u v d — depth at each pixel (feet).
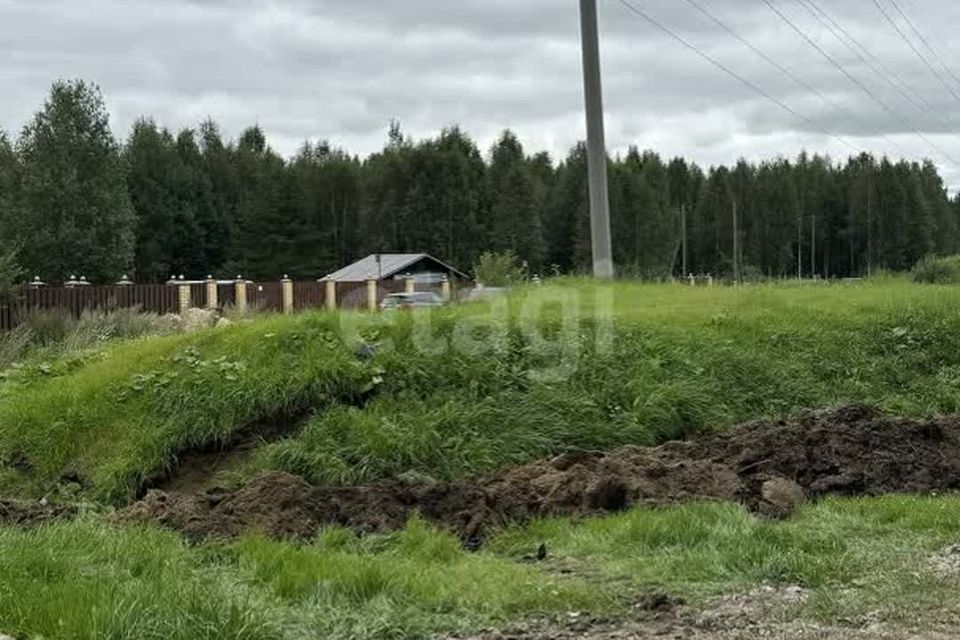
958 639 17.98
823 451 33.09
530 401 36.65
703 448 34.06
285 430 35.09
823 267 324.19
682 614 19.99
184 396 35.68
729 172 329.52
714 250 312.09
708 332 45.52
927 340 49.37
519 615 20.03
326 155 316.60
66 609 17.57
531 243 252.62
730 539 24.22
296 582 20.79
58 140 178.50
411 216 270.26
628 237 259.60
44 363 44.65
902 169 310.24
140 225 247.70
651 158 328.70
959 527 26.14
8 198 181.78
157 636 16.80
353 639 18.33
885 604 19.99
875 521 27.07
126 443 34.50
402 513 27.53
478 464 33.40
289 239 249.14
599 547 24.85
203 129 315.17
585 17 62.59
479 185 278.87
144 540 22.95
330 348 37.76
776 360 44.65
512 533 26.81
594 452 34.17
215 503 28.19
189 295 93.81
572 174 275.80
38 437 35.81
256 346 38.34
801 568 22.35
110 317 71.10
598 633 18.98
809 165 341.00
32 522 26.35
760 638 18.35
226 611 17.69
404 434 33.71
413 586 20.89
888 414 39.88
